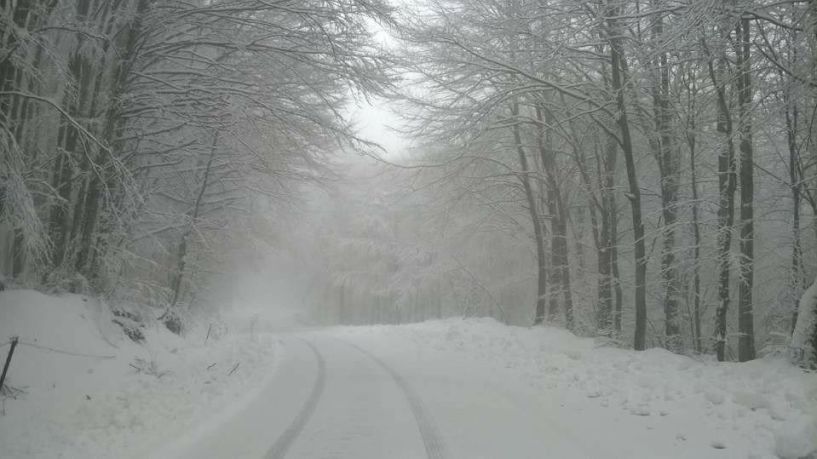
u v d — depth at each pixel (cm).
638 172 2358
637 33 1652
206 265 2644
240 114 1362
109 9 1305
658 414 900
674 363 1267
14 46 914
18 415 824
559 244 2395
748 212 1547
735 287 2441
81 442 739
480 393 1129
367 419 901
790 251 2145
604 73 1797
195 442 763
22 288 1176
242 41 1390
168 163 1617
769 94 1507
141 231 1903
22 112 1181
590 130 2062
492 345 1869
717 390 972
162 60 1482
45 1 1107
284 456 702
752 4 1221
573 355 1509
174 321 1869
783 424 736
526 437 788
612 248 2066
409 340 2314
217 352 1728
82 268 1344
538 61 1752
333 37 1392
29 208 877
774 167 2109
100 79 1349
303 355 1878
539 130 2200
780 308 1886
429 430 827
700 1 1171
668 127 1859
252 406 1005
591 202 2258
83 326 1184
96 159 1328
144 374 1185
